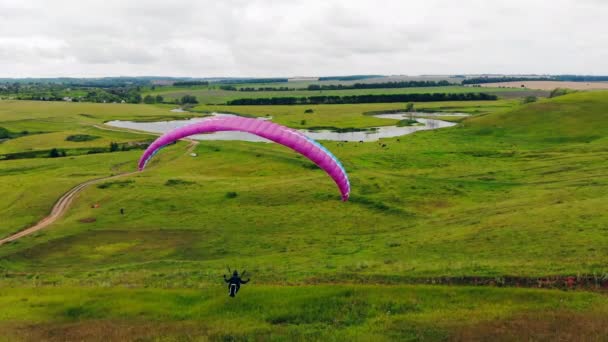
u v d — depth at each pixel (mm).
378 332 18750
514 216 43906
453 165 88000
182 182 77688
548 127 126625
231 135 156875
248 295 23094
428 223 50938
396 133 155375
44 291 26016
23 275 39938
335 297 22234
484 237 38750
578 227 36906
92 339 19328
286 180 75875
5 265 44531
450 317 19688
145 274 34406
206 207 63469
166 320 21297
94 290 25578
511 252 33250
